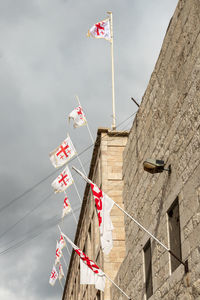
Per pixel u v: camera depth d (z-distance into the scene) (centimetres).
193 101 1312
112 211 2764
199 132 1264
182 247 1312
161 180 1551
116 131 2941
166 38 1563
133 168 1947
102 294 2689
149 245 1673
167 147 1509
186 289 1270
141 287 1725
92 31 3136
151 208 1652
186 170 1332
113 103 3109
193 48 1326
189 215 1282
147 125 1762
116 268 2658
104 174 2847
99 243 2905
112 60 3158
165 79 1566
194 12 1326
